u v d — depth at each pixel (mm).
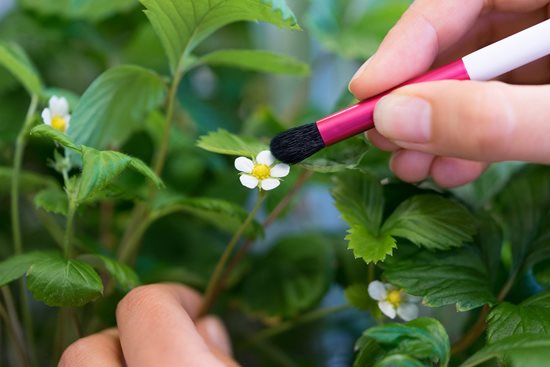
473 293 272
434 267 280
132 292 270
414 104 258
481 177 321
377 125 268
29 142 372
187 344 247
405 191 307
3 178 323
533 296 273
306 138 273
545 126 244
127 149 380
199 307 321
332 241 374
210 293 319
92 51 409
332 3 435
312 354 371
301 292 354
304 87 439
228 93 432
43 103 326
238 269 370
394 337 247
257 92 460
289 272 361
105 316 306
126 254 320
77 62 413
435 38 296
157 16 289
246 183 271
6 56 304
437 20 295
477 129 247
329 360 364
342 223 393
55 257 276
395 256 284
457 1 297
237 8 280
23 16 398
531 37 268
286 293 355
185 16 288
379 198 296
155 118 347
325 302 387
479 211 305
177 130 375
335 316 374
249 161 277
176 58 307
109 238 370
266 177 275
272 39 435
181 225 389
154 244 382
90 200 293
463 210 290
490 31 323
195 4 281
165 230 385
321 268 357
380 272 313
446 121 252
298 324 357
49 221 332
